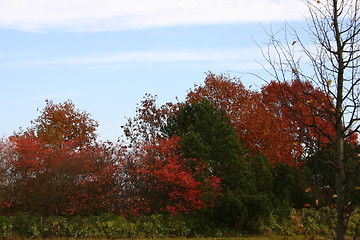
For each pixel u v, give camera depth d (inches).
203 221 799.1
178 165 817.5
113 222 744.3
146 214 835.4
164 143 877.2
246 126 1263.5
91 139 1423.5
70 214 806.5
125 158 888.3
